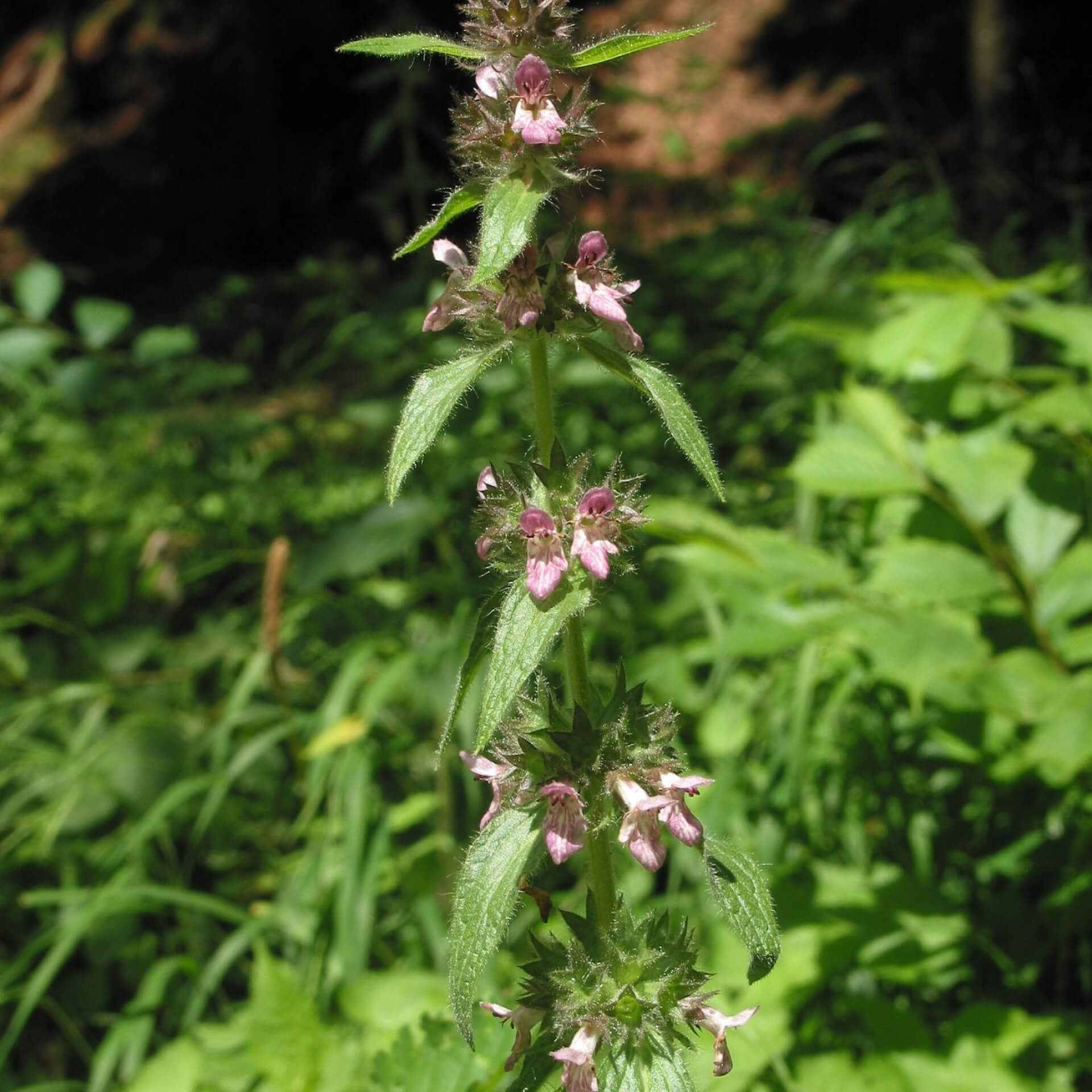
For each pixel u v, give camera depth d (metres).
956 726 0.45
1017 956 0.46
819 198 1.44
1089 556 0.46
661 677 0.54
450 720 0.27
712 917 0.44
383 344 0.88
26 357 0.63
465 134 0.27
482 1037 0.35
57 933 0.50
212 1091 0.40
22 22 1.72
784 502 0.68
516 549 0.27
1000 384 0.51
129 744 0.58
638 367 0.27
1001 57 1.29
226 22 1.59
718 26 1.68
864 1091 0.35
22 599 0.76
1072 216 1.07
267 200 1.61
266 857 0.59
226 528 0.80
